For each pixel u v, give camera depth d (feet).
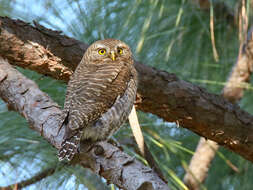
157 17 35.60
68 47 32.09
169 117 34.40
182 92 33.32
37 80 32.68
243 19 33.99
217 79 38.34
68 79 33.24
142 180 21.07
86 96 27.84
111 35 34.99
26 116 26.86
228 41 38.14
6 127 29.86
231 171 42.32
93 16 34.27
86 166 24.21
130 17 33.99
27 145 29.86
